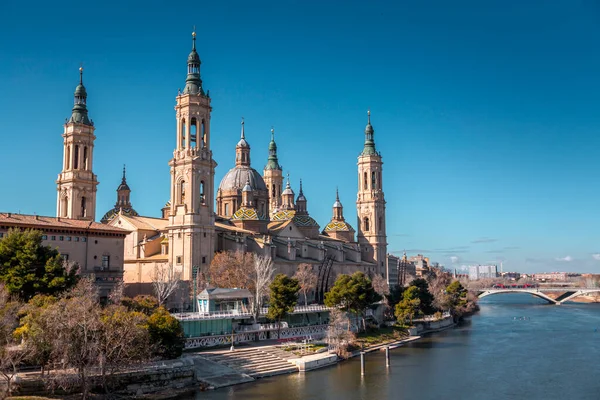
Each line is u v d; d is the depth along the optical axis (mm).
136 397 84188
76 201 160375
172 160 150375
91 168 165250
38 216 122000
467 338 162375
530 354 132250
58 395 77062
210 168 151000
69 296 96438
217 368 101500
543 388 97312
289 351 119438
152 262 150625
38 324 75812
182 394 89062
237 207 197500
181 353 96375
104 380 79312
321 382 100062
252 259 144625
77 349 76688
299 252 182500
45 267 95875
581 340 157500
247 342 123062
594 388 97375
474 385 99250
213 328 117188
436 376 106500
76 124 163125
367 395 91688
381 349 139875
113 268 126562
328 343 129125
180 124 151500
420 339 160250
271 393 91625
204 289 127812
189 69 153875
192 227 143500
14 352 74562
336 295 141375
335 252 197375
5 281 92750
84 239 121938
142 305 106688
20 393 75250
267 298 141375
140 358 82875
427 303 189125
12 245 96375
